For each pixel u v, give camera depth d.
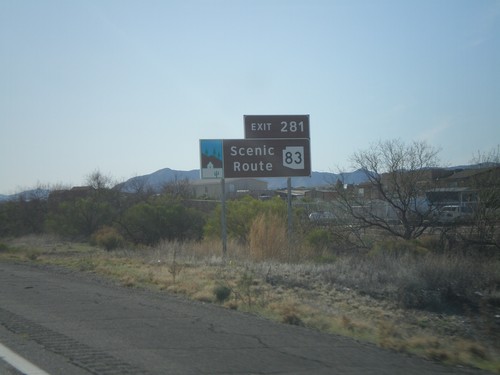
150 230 40.91
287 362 8.11
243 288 16.06
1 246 37.03
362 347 9.37
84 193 64.62
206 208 57.25
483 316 14.02
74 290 16.20
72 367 7.69
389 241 27.59
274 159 28.25
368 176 33.47
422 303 17.53
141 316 11.80
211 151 27.78
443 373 7.87
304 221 32.84
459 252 25.44
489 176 29.78
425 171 32.72
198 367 7.75
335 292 18.20
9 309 12.65
